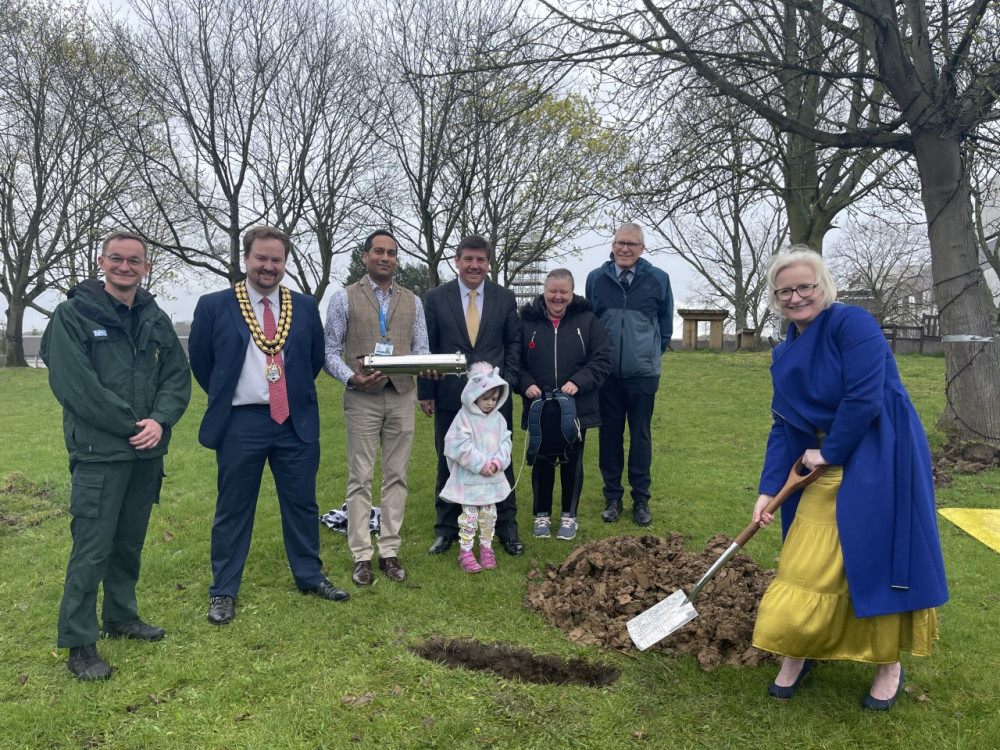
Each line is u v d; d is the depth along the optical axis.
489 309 4.68
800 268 2.80
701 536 4.90
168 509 5.75
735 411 9.62
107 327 3.17
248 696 2.96
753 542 4.72
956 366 7.21
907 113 7.27
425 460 7.43
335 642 3.43
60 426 10.41
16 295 22.33
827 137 7.72
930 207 7.41
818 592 2.70
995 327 7.43
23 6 17.70
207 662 3.22
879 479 2.62
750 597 3.55
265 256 3.67
